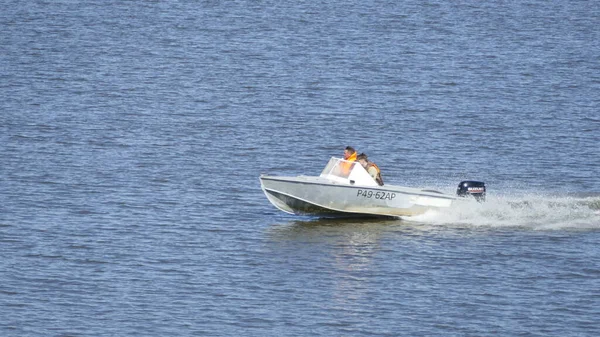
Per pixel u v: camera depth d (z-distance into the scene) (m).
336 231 88.12
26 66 178.25
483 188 92.62
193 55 198.50
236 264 78.81
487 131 134.38
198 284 74.25
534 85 169.25
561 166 116.62
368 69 183.12
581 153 122.94
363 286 74.44
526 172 113.94
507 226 89.94
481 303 71.56
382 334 66.00
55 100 150.00
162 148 120.81
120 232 86.44
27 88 158.62
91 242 83.31
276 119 139.88
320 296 72.38
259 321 67.69
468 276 76.88
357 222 91.12
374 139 129.38
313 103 151.75
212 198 99.19
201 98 155.12
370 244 84.31
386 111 146.12
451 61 193.12
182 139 126.44
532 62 193.88
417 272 77.75
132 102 150.62
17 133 126.06
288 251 82.25
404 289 74.06
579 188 106.12
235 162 115.62
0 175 104.62
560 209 95.81
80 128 130.75
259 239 85.44
